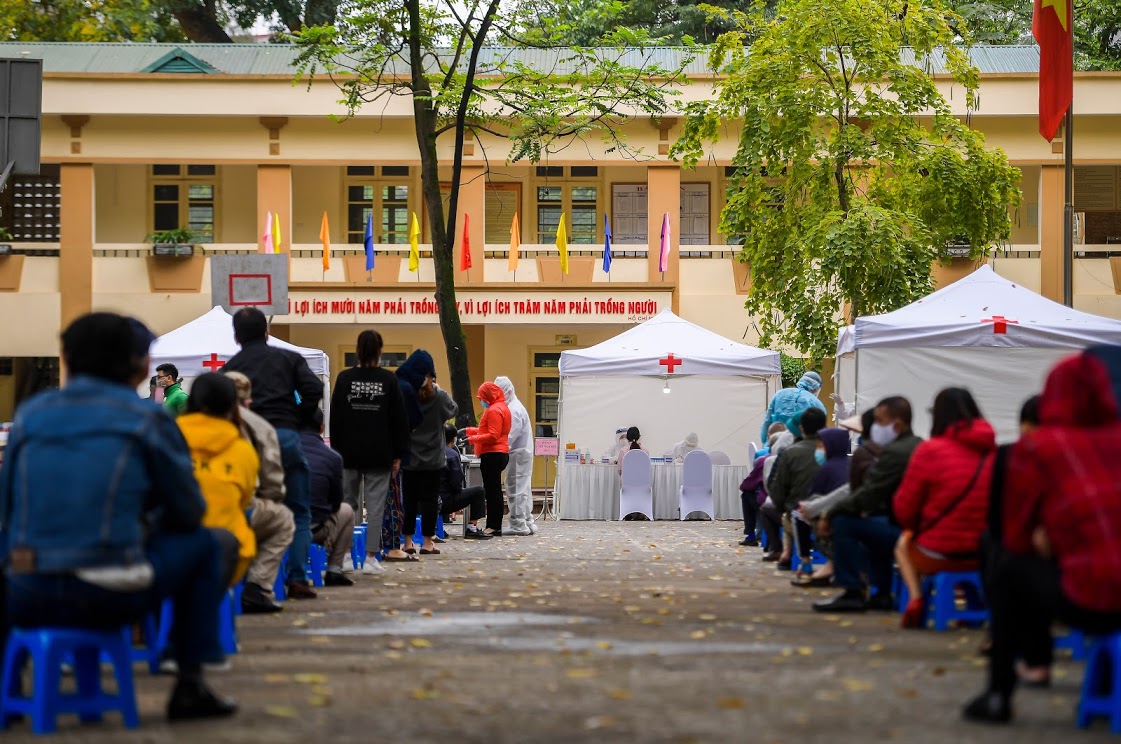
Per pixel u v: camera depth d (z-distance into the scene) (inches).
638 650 318.3
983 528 353.4
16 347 1317.7
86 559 213.8
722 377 1080.2
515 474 803.4
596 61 1047.0
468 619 384.5
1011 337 666.2
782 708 242.2
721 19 1708.9
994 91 1298.0
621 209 1422.2
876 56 971.3
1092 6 1593.3
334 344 1391.5
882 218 946.1
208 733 222.5
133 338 226.7
